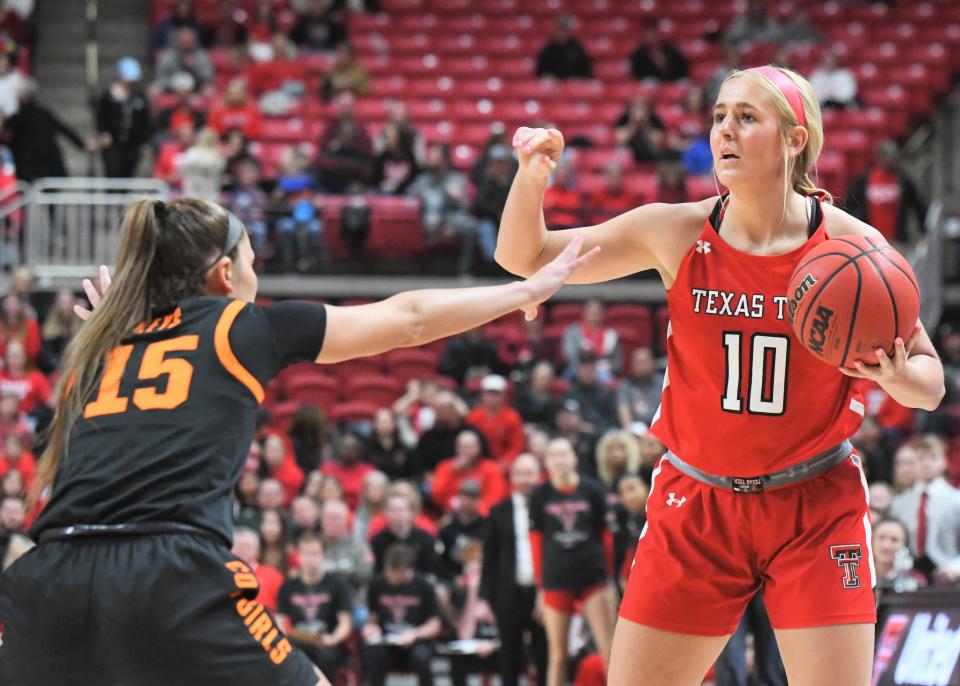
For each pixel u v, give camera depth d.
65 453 4.52
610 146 23.02
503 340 19.53
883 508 13.22
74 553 4.34
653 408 17.05
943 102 24.72
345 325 4.66
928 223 21.05
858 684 5.23
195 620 4.27
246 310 4.67
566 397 17.02
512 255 5.43
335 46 24.86
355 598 13.94
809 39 25.56
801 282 4.91
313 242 19.94
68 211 19.34
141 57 25.59
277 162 21.94
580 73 24.81
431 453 15.98
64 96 24.86
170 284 4.77
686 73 25.22
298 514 13.85
